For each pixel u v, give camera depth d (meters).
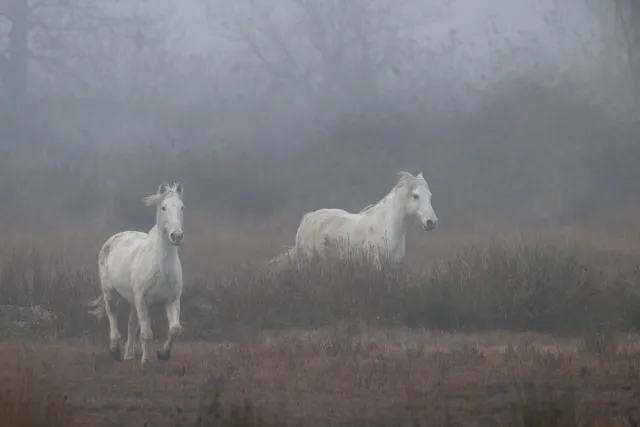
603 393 8.40
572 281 12.73
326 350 10.32
